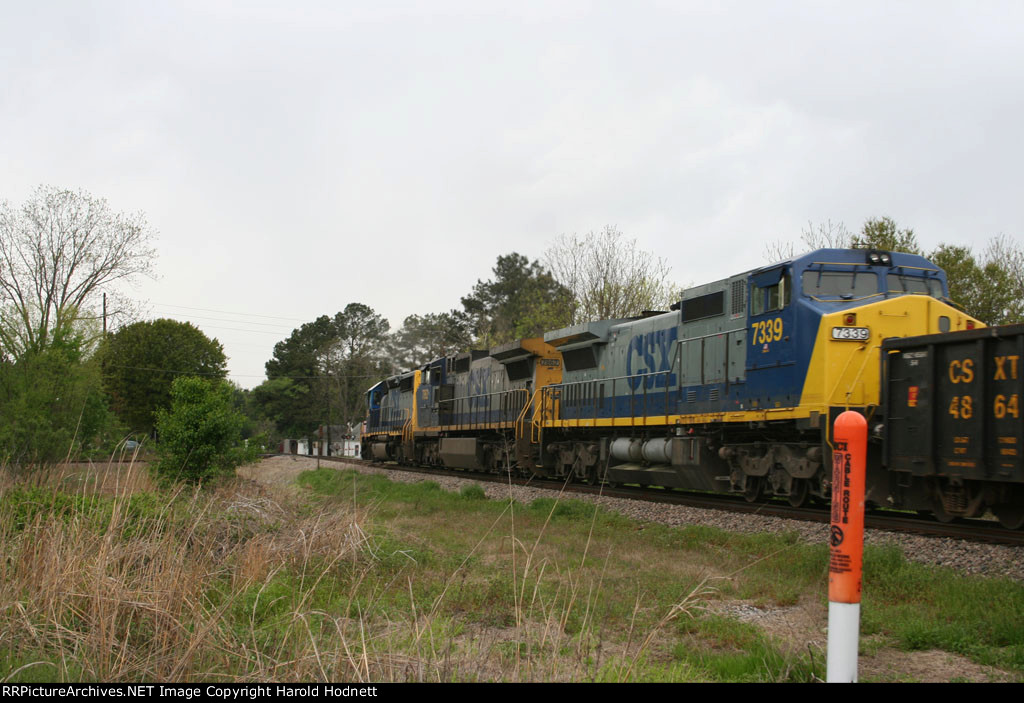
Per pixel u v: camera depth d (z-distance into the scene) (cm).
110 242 4575
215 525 1031
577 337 2247
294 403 8731
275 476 3170
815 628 757
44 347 2880
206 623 668
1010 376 948
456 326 8244
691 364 1712
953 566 963
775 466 1487
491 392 2820
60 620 677
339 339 9544
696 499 1658
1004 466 952
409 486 2295
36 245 4388
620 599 873
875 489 1247
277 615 760
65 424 2306
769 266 1459
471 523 1511
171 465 1700
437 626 736
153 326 6450
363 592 897
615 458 2025
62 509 899
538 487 2092
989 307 2650
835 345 1280
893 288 1407
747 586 920
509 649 680
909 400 1111
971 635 702
